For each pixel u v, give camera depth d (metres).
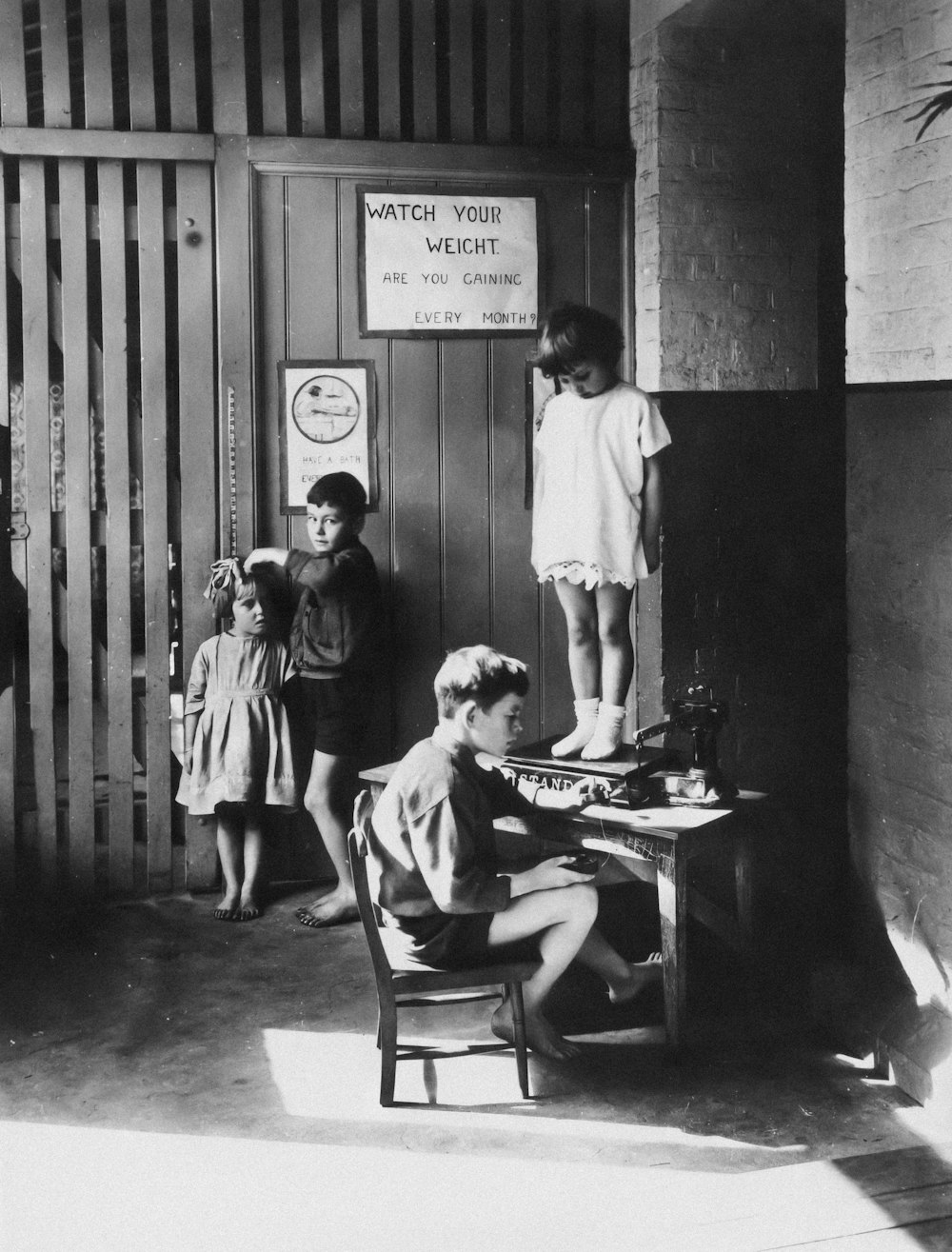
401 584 5.02
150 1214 2.98
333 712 4.64
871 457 3.86
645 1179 3.11
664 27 4.73
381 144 4.82
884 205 3.71
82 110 5.07
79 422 4.79
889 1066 3.61
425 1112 3.44
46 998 4.14
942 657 3.56
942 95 3.43
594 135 5.02
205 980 4.27
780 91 4.84
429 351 4.96
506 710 3.43
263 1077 3.63
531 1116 3.42
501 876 3.47
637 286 4.98
